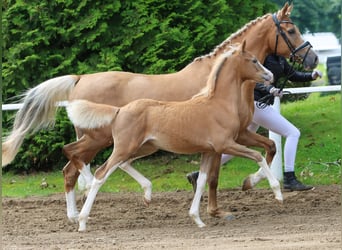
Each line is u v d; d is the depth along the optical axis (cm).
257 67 1149
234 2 1731
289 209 1273
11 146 1229
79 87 1227
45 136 1605
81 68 1606
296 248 901
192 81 1210
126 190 1508
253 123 1324
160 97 1205
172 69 1616
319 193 1395
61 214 1293
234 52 1151
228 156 1307
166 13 1658
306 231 1059
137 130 1117
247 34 1272
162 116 1123
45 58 1625
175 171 1612
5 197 1459
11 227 1185
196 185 1257
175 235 1072
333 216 1190
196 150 1135
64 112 1592
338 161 1587
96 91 1216
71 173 1216
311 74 1325
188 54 1617
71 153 1184
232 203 1343
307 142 1739
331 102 2080
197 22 1658
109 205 1365
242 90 1175
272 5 1805
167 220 1226
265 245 940
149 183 1153
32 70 1627
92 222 1214
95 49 1636
